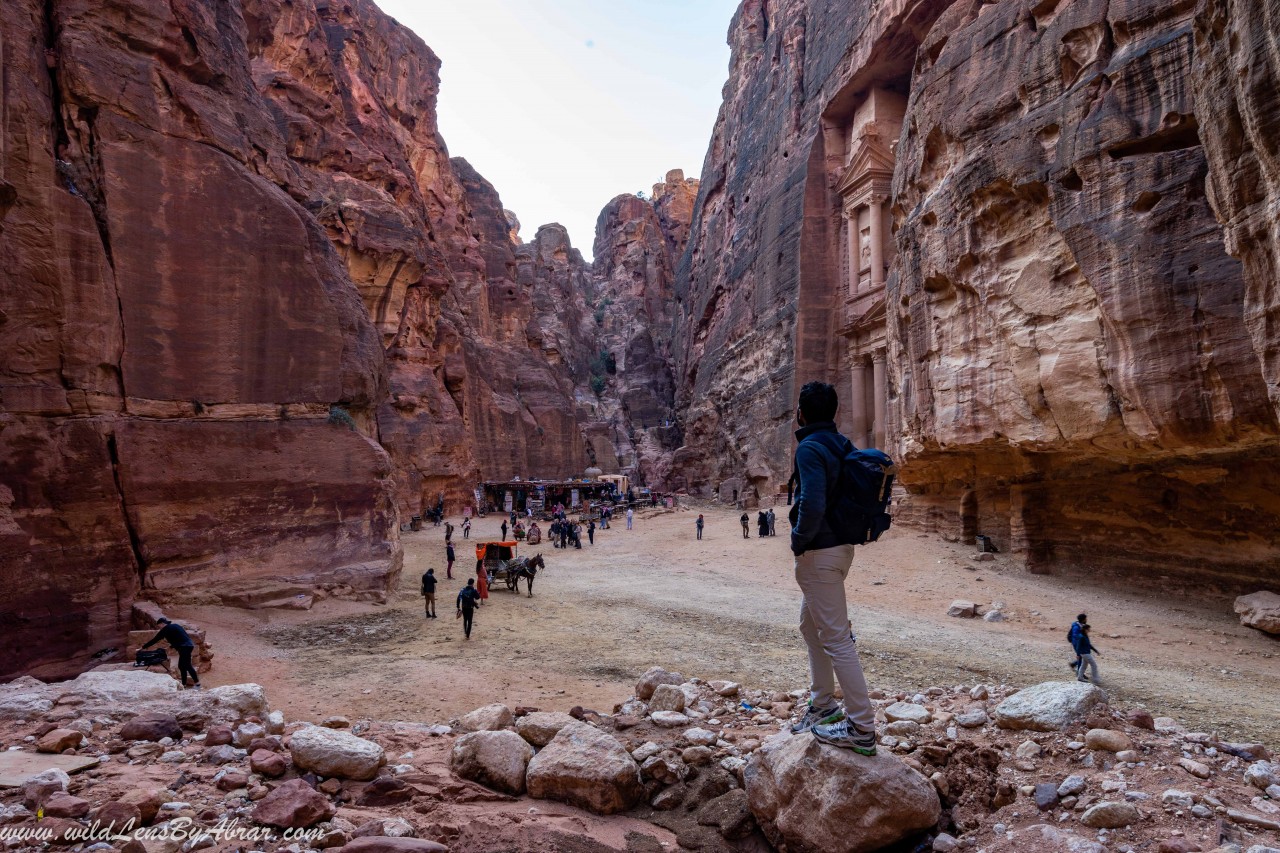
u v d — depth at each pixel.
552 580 27.19
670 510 57.72
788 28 59.78
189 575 16.58
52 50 16.27
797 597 23.19
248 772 4.77
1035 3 20.84
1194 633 16.23
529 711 6.73
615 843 4.29
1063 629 17.48
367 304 47.47
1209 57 13.02
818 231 51.09
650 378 109.38
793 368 50.94
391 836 3.80
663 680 7.65
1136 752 4.66
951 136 23.73
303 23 49.03
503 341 81.12
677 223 134.00
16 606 12.77
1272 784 4.25
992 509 26.34
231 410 18.61
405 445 48.44
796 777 4.08
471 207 85.12
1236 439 15.04
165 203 17.64
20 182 14.33
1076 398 18.38
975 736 5.26
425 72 73.56
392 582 21.08
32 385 14.26
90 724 5.71
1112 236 16.72
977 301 22.50
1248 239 12.61
